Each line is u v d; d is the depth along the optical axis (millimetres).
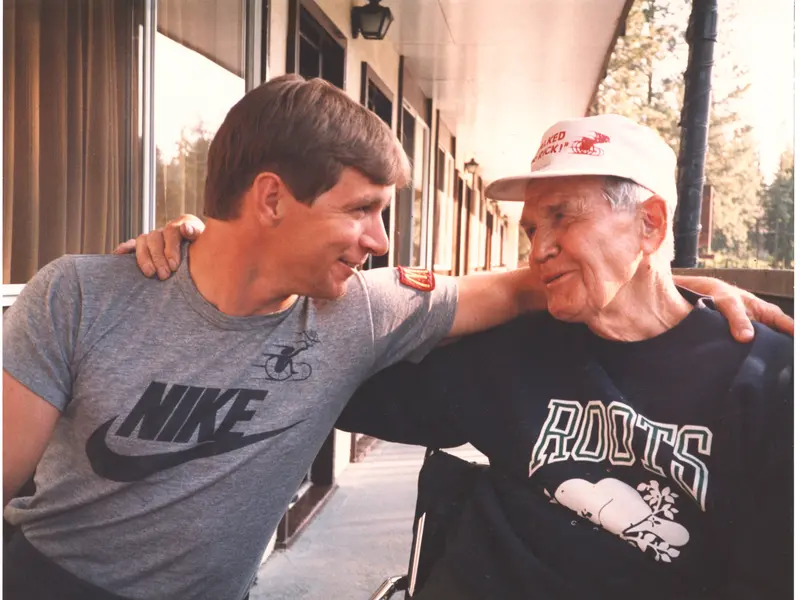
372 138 1038
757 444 1039
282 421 1120
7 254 1705
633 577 1097
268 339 1107
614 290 1120
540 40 4621
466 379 1276
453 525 1264
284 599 2561
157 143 2109
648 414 1112
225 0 2377
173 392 1071
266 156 1006
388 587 1293
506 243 16609
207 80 2342
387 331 1202
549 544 1136
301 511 3391
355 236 1053
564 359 1212
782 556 1020
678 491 1082
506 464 1208
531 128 7875
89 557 1114
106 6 1918
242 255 1059
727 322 1116
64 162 1832
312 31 3369
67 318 1043
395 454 4633
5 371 1021
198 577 1137
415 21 4363
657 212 1117
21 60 1722
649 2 3033
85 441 1073
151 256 1090
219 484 1104
